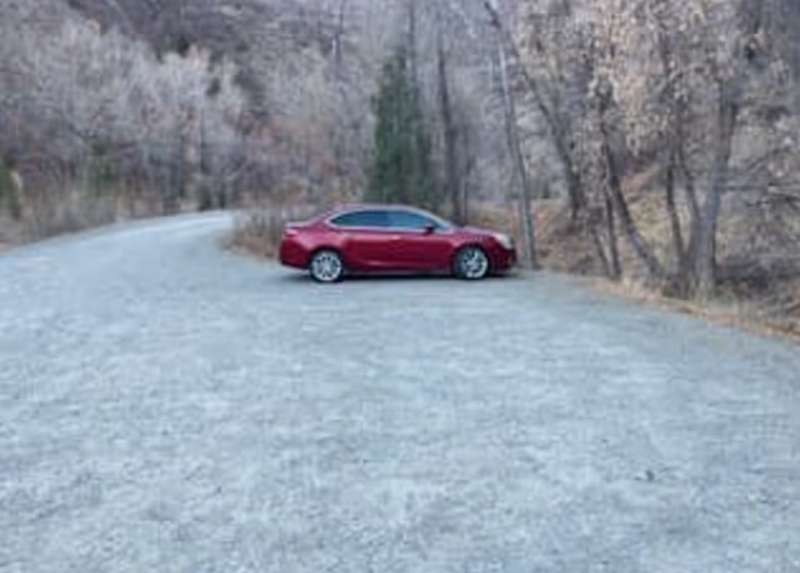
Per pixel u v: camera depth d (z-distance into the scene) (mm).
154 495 6305
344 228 21031
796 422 8016
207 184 74312
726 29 19047
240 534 5594
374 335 12867
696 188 25078
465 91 37750
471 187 40219
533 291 18094
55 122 64875
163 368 10695
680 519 5766
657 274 22766
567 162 25031
